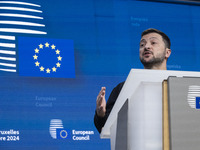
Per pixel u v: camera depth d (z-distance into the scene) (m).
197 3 6.12
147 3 5.90
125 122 1.54
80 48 5.46
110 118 1.87
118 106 1.69
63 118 5.09
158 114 1.39
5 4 5.33
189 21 6.01
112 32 5.64
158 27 5.86
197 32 6.00
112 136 1.95
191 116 1.34
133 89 1.49
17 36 5.25
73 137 5.05
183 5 6.05
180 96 1.35
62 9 5.54
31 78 5.13
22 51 5.21
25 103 5.01
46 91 5.14
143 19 5.82
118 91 3.93
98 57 5.48
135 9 5.83
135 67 5.58
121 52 5.59
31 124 4.95
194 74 1.46
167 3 5.99
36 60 5.22
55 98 5.15
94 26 5.59
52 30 5.43
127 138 1.49
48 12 5.48
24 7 5.39
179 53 5.80
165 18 5.92
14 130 4.86
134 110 1.45
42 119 5.01
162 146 1.35
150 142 1.37
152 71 1.42
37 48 5.28
